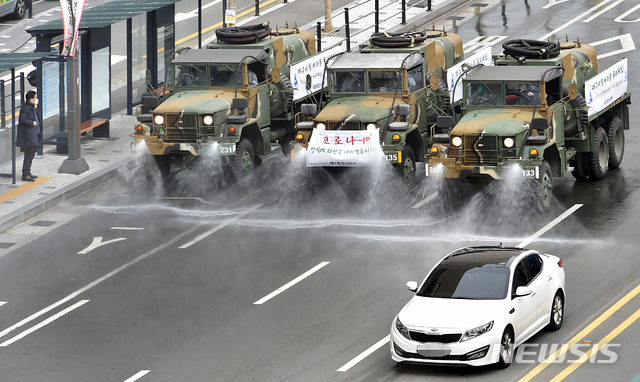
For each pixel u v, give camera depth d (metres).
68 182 80.38
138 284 64.00
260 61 80.12
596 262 63.94
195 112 75.94
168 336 57.16
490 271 53.38
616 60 104.00
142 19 97.62
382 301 59.84
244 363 53.62
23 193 78.25
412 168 75.94
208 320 58.78
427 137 79.06
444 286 53.12
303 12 124.12
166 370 53.38
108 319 59.62
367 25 118.75
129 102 96.81
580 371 50.69
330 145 73.81
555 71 74.06
